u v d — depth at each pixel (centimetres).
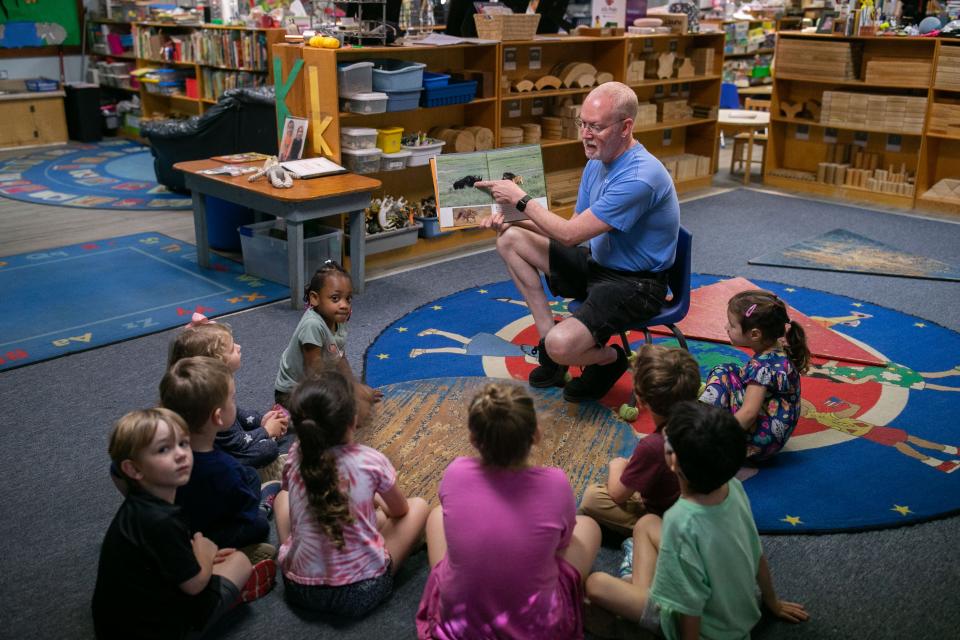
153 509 199
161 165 716
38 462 314
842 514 279
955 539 268
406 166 532
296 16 612
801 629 227
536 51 627
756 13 1000
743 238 616
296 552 227
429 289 505
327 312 325
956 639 224
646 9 727
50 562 258
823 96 735
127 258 558
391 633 227
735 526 202
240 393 367
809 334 430
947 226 651
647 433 330
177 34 941
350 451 225
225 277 522
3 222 645
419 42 536
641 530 231
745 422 293
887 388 374
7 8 953
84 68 1032
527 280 379
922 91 705
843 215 684
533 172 454
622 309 342
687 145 798
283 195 447
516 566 197
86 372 391
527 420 200
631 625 219
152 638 203
